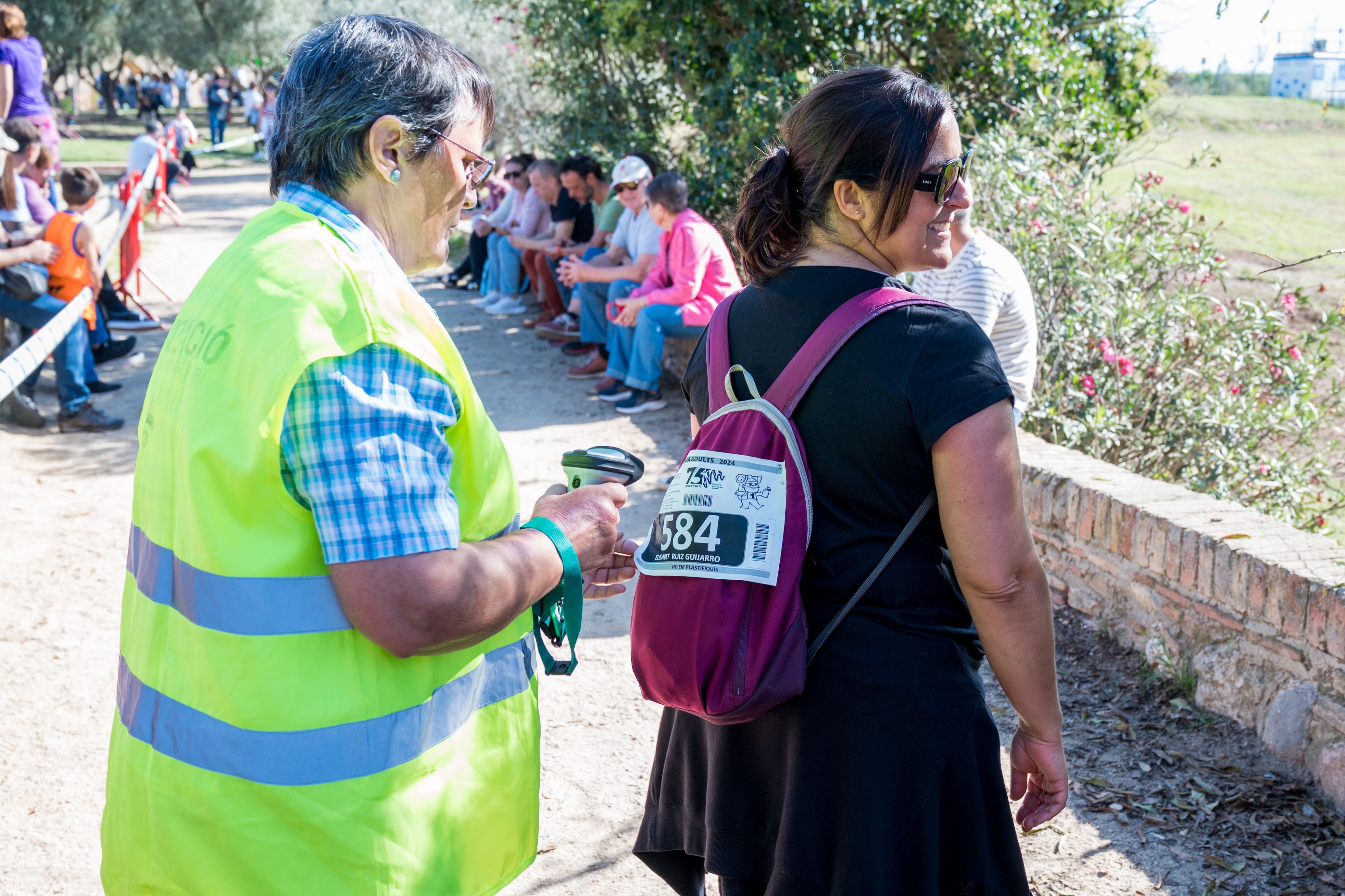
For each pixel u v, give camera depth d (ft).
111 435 20.16
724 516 4.94
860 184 4.97
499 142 41.19
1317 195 33.91
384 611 4.04
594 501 5.03
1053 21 23.66
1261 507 15.03
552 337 27.58
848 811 4.94
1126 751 9.55
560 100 35.53
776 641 4.88
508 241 30.63
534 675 5.25
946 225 5.22
